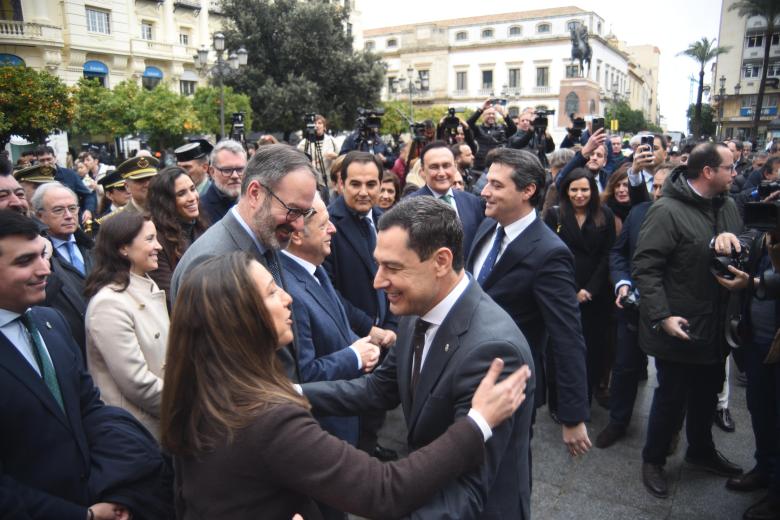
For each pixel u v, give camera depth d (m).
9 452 1.71
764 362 2.64
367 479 1.21
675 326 2.80
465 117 36.00
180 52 28.84
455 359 1.49
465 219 3.52
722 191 2.85
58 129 12.92
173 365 1.27
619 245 3.65
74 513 1.71
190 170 4.20
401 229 1.48
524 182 2.43
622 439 3.65
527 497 1.61
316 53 23.69
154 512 1.92
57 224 3.23
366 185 3.15
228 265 1.29
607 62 54.28
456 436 1.30
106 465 1.88
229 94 19.97
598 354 3.99
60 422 1.80
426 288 1.51
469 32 52.28
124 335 2.31
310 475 1.18
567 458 3.41
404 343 1.71
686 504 2.93
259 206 1.99
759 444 2.96
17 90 11.62
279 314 1.36
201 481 1.21
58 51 23.42
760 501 2.77
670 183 2.96
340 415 1.80
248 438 1.17
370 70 25.17
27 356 1.83
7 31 21.98
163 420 1.27
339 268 3.18
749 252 2.72
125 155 21.67
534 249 2.43
